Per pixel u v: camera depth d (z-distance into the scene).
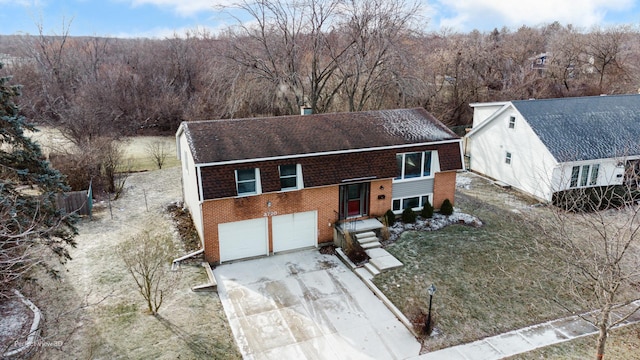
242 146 17.72
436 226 20.06
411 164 20.34
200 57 56.47
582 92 48.56
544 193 22.70
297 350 12.59
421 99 40.78
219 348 12.48
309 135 19.20
